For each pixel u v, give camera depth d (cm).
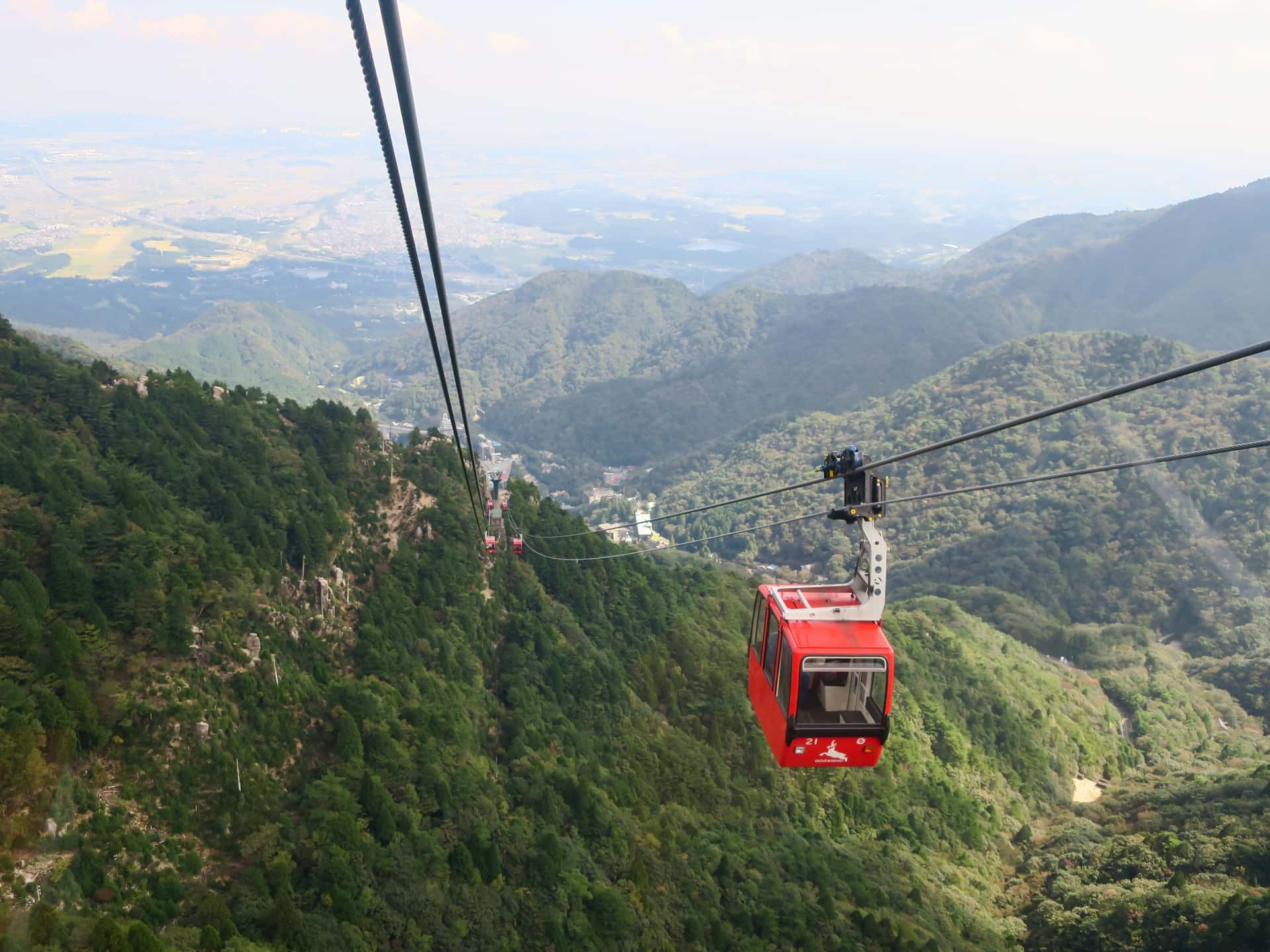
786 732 1786
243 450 9056
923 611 16500
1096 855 10269
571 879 6481
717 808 9306
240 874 5222
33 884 3197
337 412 10631
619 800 8219
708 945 6912
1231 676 17450
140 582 6172
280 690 6481
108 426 8269
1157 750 14888
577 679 9706
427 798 6544
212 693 6041
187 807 5331
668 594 12475
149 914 4419
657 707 10731
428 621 8838
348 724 6519
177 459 8262
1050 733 13575
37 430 7625
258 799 5712
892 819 10475
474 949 5669
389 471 10269
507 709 8844
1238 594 19250
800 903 7669
